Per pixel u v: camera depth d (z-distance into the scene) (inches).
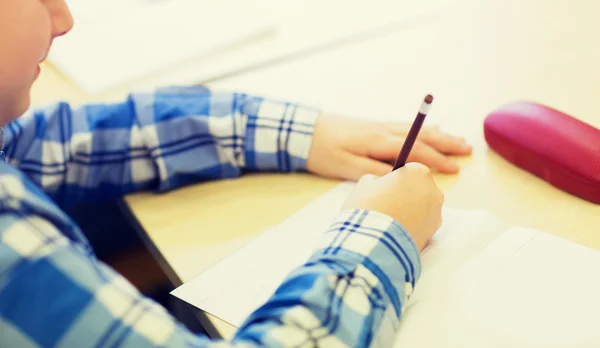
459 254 29.8
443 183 33.6
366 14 47.6
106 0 50.5
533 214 31.6
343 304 27.0
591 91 36.7
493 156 34.7
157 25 46.7
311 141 35.1
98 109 36.5
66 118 35.9
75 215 44.0
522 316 27.4
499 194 32.7
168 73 42.1
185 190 35.4
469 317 27.6
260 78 41.9
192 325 33.9
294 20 47.3
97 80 41.6
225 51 44.1
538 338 26.7
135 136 35.6
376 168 33.9
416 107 38.1
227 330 28.5
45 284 25.1
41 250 25.3
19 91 27.6
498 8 45.8
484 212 31.4
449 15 46.1
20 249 25.1
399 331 27.5
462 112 37.3
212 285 30.1
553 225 31.0
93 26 47.1
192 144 35.6
